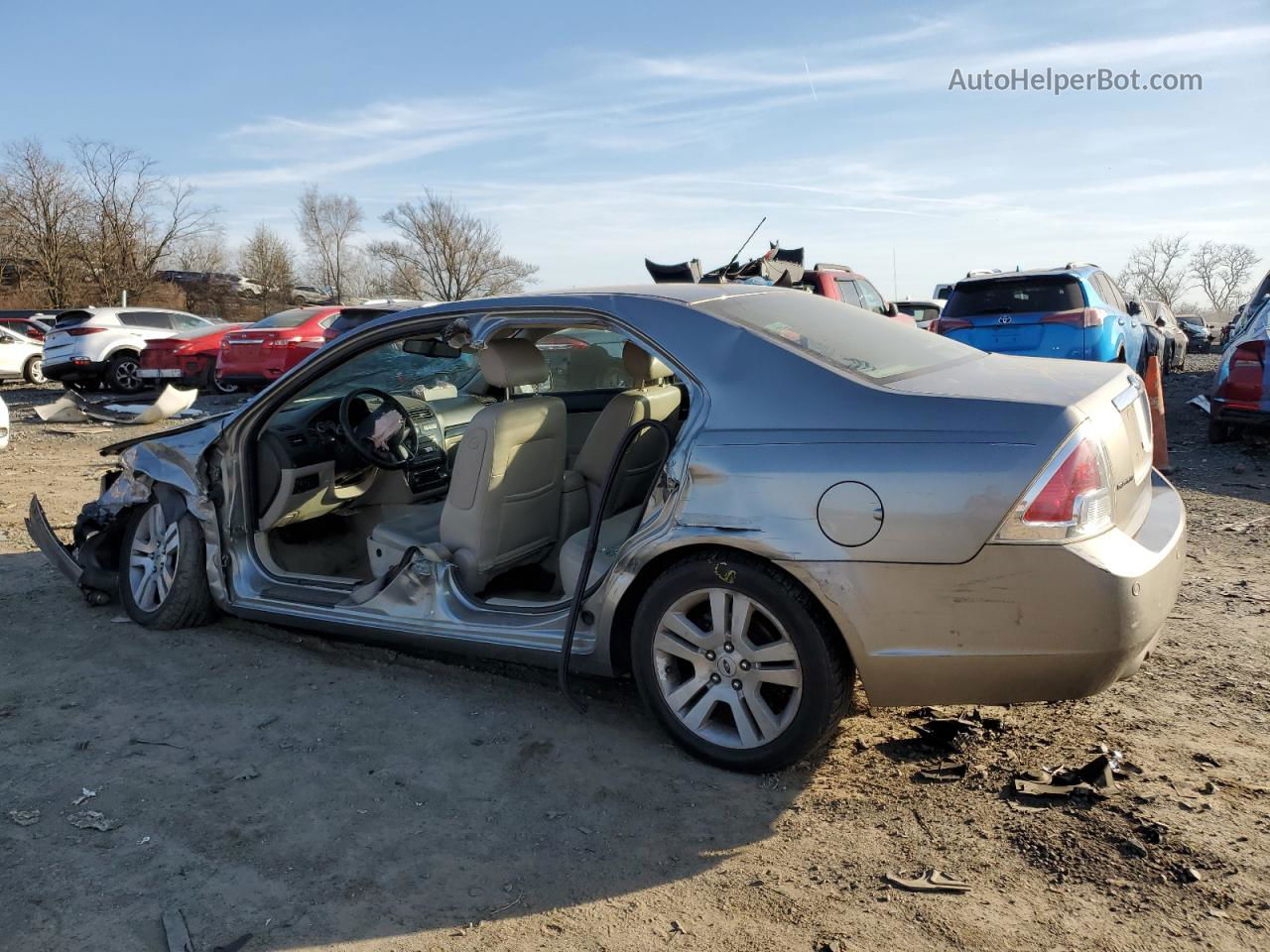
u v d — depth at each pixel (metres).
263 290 60.00
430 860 2.69
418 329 3.81
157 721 3.57
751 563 2.96
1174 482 7.58
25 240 48.69
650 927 2.39
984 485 2.65
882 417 2.83
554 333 4.83
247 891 2.55
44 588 5.21
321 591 4.09
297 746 3.37
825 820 2.85
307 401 4.82
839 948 2.29
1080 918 2.35
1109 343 10.09
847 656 2.94
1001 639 2.69
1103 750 3.19
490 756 3.28
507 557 3.83
